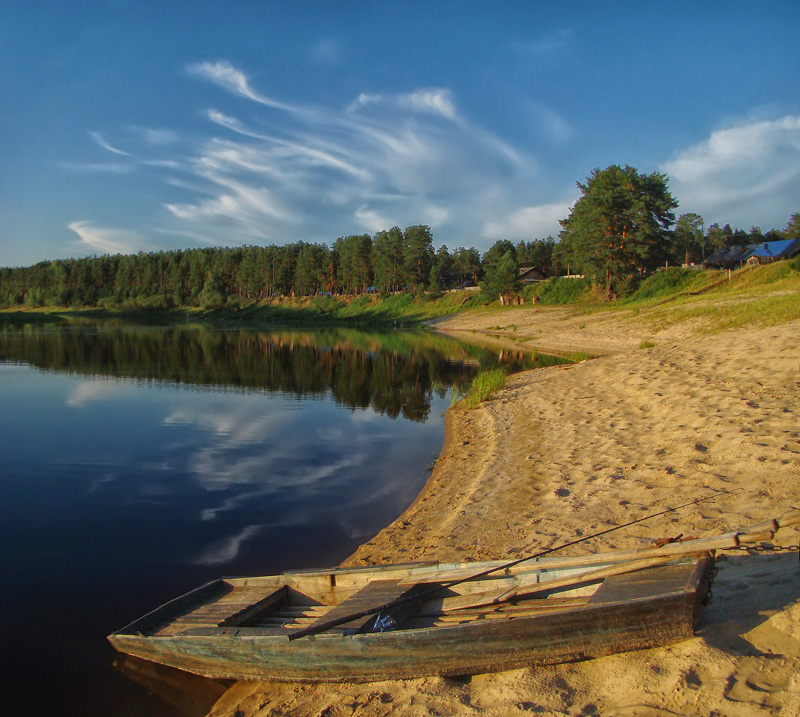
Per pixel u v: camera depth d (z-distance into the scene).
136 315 122.12
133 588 7.83
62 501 11.19
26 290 148.75
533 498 9.32
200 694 5.67
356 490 11.50
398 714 4.62
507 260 72.69
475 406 18.23
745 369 14.24
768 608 4.94
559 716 4.23
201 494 11.50
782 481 7.77
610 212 54.66
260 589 6.67
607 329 38.41
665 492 8.38
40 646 6.53
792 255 58.88
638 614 4.54
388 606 5.46
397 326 80.50
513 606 5.35
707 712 3.99
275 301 123.00
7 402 21.45
